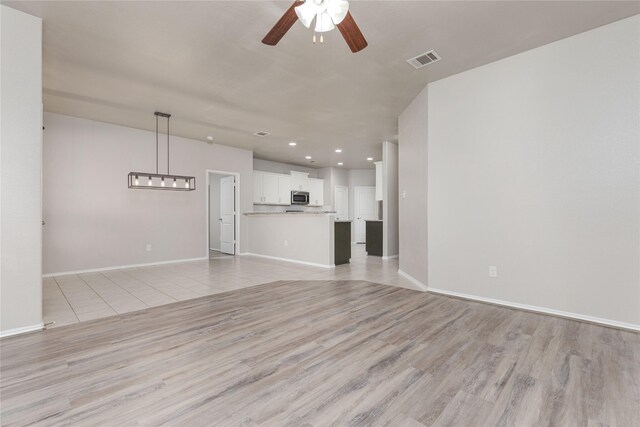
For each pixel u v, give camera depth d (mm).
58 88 3854
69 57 3117
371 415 1509
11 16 2420
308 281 4508
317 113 4816
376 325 2715
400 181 5055
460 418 1484
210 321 2832
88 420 1470
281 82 3701
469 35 2766
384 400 1631
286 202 8859
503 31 2715
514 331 2545
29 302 2543
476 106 3402
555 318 2842
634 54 2539
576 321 2758
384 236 6598
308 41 2816
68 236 4992
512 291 3184
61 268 4922
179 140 6281
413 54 3082
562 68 2871
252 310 3152
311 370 1945
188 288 4090
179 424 1444
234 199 7391
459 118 3533
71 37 2775
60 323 2775
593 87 2721
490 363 2018
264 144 6934
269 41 2021
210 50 2988
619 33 2596
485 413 1521
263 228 7180
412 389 1730
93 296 3691
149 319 2889
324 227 5836
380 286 4168
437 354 2150
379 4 2322
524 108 3088
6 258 2439
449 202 3639
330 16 1765
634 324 2543
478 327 2641
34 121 2537
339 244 6023
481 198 3381
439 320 2824
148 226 5871
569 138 2844
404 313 3027
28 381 1809
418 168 4164
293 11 1764
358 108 4621
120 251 5520
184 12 2432
